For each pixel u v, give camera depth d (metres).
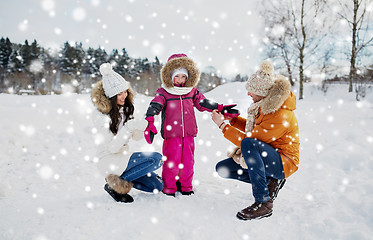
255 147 2.18
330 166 3.35
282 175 2.24
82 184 2.97
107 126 2.31
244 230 1.95
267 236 1.87
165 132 2.75
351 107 8.90
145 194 2.57
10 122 4.61
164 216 2.11
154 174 2.61
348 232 1.82
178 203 2.36
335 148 3.75
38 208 2.21
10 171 3.30
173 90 2.75
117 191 2.34
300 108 8.88
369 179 2.80
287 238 1.85
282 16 13.30
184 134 2.73
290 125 2.29
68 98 7.96
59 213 2.11
